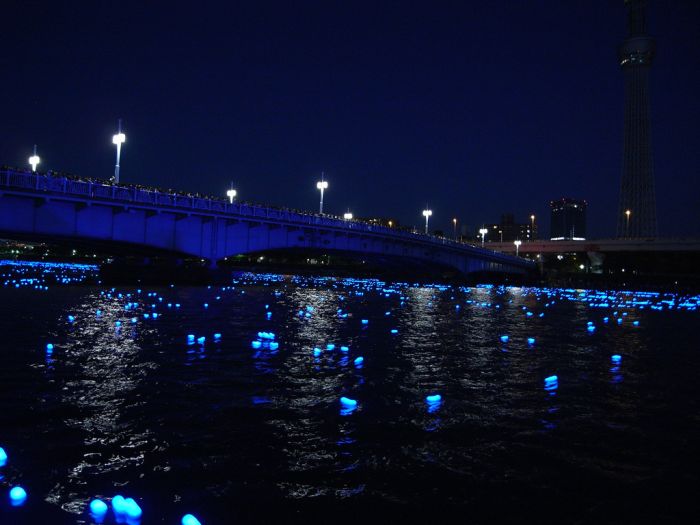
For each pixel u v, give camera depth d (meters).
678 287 91.69
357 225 70.31
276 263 148.88
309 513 7.48
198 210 50.16
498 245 141.62
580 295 71.56
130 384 13.91
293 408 12.20
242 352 18.97
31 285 49.91
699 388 15.28
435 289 76.19
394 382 15.09
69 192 39.62
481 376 16.30
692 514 7.72
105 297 39.28
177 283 53.75
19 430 10.26
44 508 7.38
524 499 8.05
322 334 24.66
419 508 7.70
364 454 9.59
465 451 9.86
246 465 8.96
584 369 17.92
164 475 8.51
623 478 8.87
